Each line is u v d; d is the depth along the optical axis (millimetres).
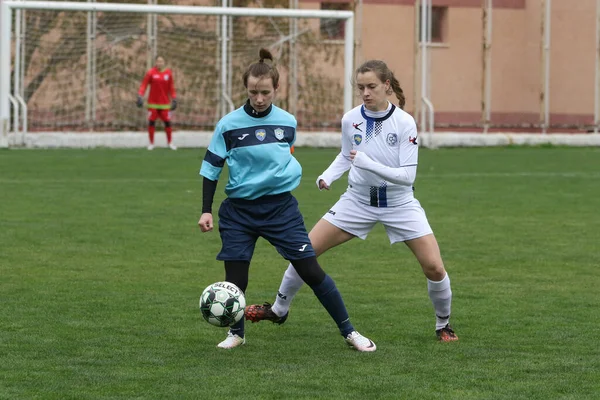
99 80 59094
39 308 17250
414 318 16828
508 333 15656
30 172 42531
